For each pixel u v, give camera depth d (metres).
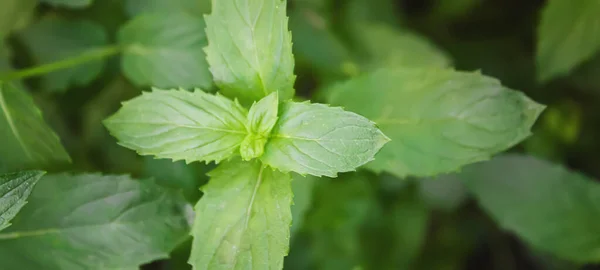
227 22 0.29
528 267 0.39
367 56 0.37
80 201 0.30
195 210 0.29
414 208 0.37
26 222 0.30
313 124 0.28
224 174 0.29
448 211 0.38
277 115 0.29
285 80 0.29
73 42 0.35
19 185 0.28
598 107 0.39
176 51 0.33
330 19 0.38
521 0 0.39
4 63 0.34
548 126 0.38
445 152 0.30
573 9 0.33
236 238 0.29
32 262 0.30
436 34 0.40
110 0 0.35
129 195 0.30
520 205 0.34
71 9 0.35
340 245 0.36
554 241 0.34
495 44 0.39
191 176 0.33
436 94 0.31
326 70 0.36
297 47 0.36
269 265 0.29
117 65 0.35
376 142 0.28
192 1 0.35
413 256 0.37
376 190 0.37
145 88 0.35
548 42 0.34
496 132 0.30
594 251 0.34
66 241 0.30
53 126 0.36
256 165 0.29
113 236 0.30
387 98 0.31
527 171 0.34
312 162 0.28
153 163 0.33
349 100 0.31
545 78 0.35
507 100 0.30
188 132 0.29
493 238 0.39
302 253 0.36
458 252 0.39
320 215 0.36
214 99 0.29
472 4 0.39
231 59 0.29
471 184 0.35
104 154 0.36
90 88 0.36
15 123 0.31
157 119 0.29
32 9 0.34
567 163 0.38
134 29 0.33
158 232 0.30
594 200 0.34
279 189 0.29
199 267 0.29
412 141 0.31
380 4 0.38
